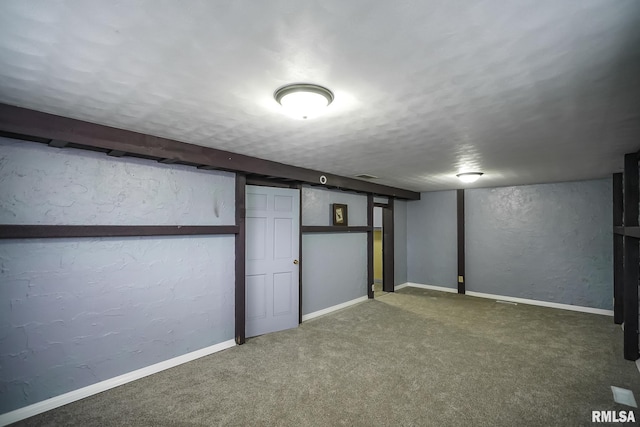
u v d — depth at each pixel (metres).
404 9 1.05
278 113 2.05
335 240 5.07
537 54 1.33
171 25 1.14
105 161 2.61
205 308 3.24
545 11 1.06
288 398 2.44
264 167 3.50
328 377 2.76
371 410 2.29
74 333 2.44
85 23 1.13
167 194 2.98
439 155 3.24
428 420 2.17
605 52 1.31
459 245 6.12
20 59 1.38
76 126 2.18
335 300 5.02
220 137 2.62
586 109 1.96
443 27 1.15
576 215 4.99
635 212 3.06
